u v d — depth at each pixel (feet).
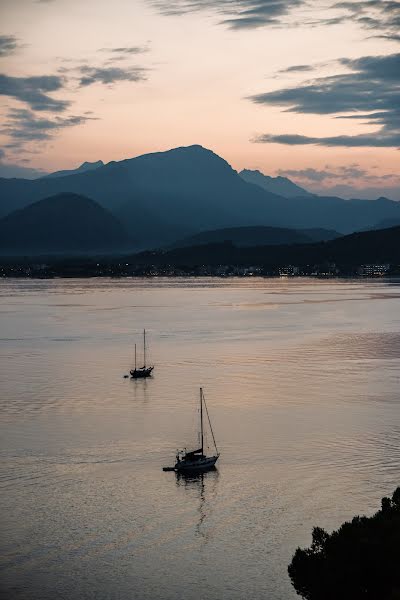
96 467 269.23
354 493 240.73
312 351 538.47
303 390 398.01
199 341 603.67
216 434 311.68
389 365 471.62
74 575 192.65
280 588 185.98
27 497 240.94
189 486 249.55
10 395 388.98
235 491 244.63
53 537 212.23
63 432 314.55
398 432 308.81
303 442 296.71
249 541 209.56
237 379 433.07
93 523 221.25
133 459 278.67
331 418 334.44
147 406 364.38
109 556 202.28
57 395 389.60
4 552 203.82
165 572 193.98
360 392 389.80
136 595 184.03
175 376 445.78
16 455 282.56
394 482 249.96
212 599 181.78
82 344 591.37
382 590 133.90
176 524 220.02
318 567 140.87
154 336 639.76
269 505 232.73
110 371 464.24
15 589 186.60
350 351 536.01
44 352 547.90
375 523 145.28
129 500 238.48
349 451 283.79
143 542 209.67
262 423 328.08
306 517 223.30
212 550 204.74
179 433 313.53
